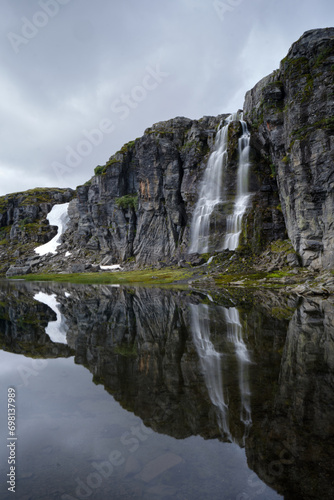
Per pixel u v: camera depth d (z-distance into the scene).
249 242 64.56
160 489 3.47
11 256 131.62
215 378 7.21
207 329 13.70
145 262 92.31
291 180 54.19
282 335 12.19
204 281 52.00
